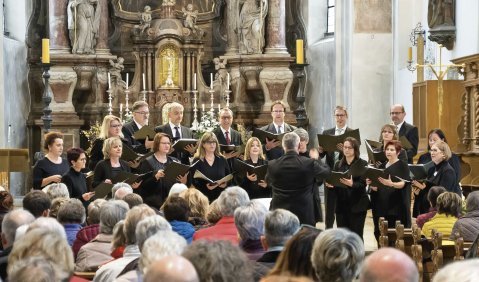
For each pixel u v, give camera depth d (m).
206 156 12.26
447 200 9.37
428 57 18.05
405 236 8.93
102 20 21.69
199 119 22.12
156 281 3.49
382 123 20.02
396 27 19.56
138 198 8.72
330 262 4.55
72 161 11.71
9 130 20.98
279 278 4.59
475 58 13.67
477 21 15.43
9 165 15.33
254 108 21.94
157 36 21.97
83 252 7.41
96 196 11.20
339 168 11.82
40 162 12.16
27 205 8.49
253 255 6.52
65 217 8.20
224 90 21.91
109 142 11.98
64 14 21.45
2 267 6.18
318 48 22.03
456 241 7.68
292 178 10.68
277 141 12.84
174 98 21.92
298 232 4.93
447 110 15.75
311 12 22.53
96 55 21.42
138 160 12.23
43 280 3.78
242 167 11.91
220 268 4.04
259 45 21.72
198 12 22.77
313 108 22.11
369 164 12.19
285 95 21.73
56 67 21.27
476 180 13.80
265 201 11.41
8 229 6.84
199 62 22.30
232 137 13.80
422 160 12.55
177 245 4.92
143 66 22.12
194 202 9.31
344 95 20.39
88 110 21.53
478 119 13.84
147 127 12.88
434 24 16.69
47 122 17.53
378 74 20.00
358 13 19.94
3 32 20.50
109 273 6.17
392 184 11.24
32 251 4.76
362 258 4.59
